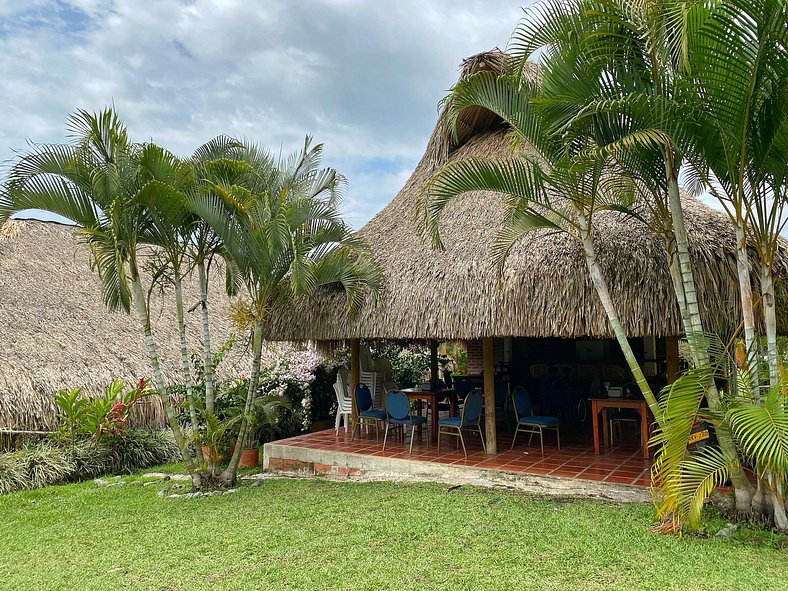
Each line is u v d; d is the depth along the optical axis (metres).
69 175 7.17
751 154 5.00
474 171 5.72
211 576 4.62
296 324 9.16
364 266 8.10
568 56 5.25
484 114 10.95
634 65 5.25
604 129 5.32
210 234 8.03
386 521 5.81
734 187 5.03
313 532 5.61
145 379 11.41
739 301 5.77
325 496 7.08
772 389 4.61
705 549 4.71
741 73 4.55
